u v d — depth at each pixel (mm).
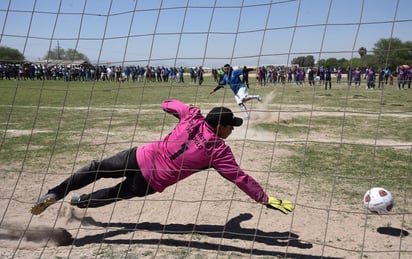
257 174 6285
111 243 4051
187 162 3898
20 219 4648
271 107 16031
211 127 3959
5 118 13484
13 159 7434
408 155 7625
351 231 4258
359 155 7625
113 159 4098
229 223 4477
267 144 8578
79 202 4203
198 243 4016
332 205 4984
